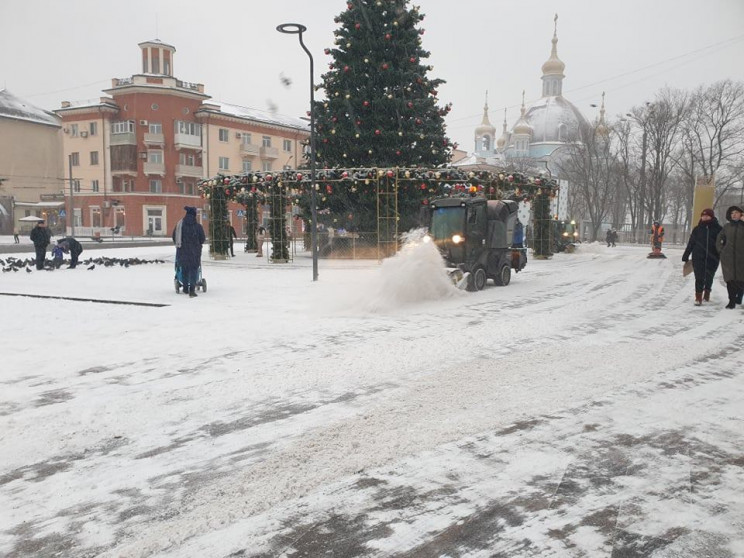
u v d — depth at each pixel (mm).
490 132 111688
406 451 3500
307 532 2594
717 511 2754
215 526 2656
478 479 3109
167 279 15023
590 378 5137
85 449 3623
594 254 32125
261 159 68750
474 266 12539
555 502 2846
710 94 51406
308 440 3707
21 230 66188
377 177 20469
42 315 8945
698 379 5102
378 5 22688
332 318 8648
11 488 3088
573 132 85438
